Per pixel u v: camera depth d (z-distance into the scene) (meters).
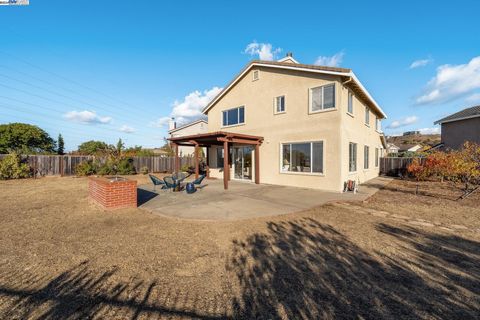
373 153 17.61
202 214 6.78
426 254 4.18
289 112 12.57
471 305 2.77
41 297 2.91
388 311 2.65
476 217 6.59
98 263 3.83
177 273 3.52
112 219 6.41
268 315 2.59
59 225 5.87
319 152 11.38
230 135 11.88
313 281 3.29
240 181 14.81
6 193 10.39
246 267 3.71
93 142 41.00
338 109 10.66
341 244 4.65
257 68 14.20
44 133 34.56
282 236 5.13
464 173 10.05
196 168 14.23
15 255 4.12
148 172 21.78
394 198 9.39
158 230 5.52
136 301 2.84
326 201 8.66
